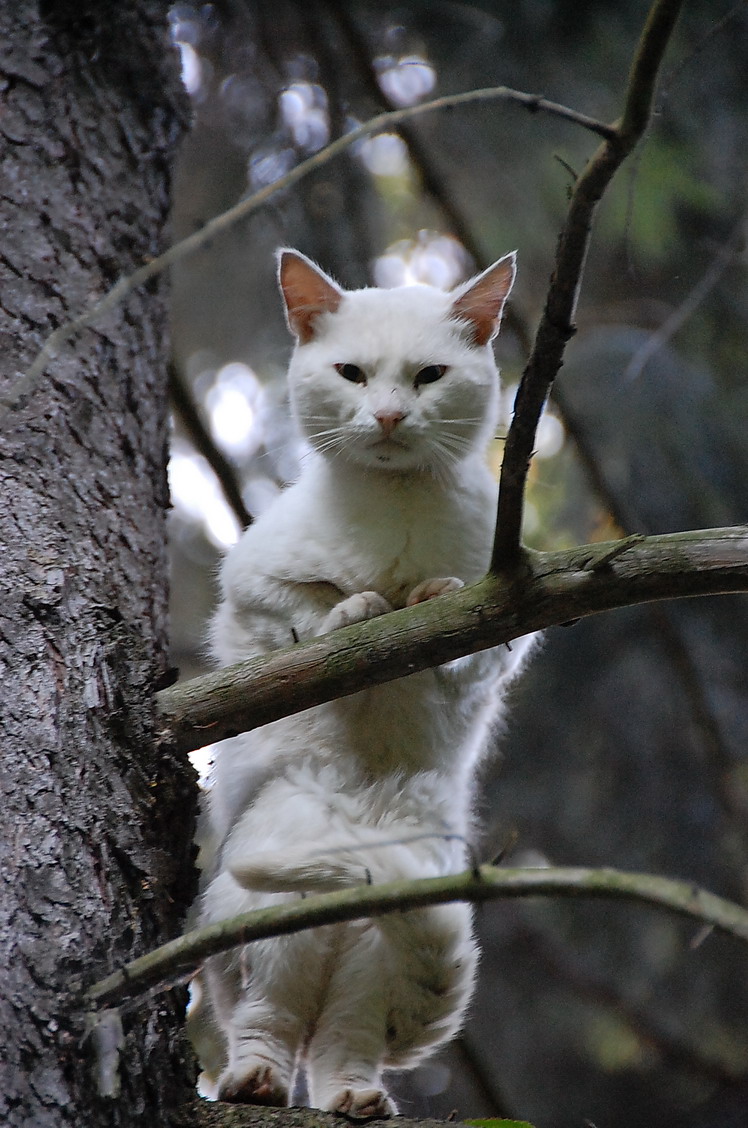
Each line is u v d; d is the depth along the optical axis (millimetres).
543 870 3238
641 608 12625
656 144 10984
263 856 5340
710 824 12789
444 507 6379
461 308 6926
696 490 11188
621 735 13078
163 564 6164
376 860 5457
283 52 10102
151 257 6762
